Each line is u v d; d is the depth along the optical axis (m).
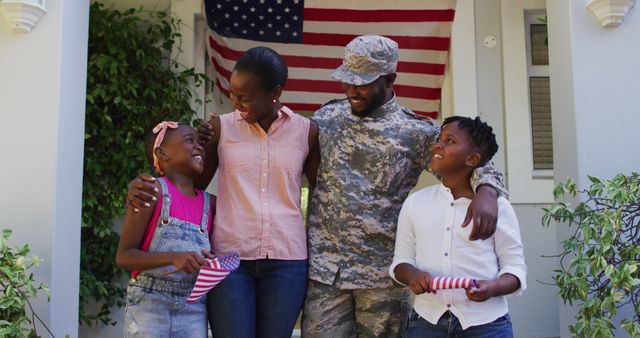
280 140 2.69
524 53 4.62
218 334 2.51
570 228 3.16
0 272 2.68
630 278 2.56
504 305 2.43
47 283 2.92
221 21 4.77
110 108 4.50
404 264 2.46
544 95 4.69
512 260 2.39
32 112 3.01
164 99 4.54
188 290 2.46
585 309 2.73
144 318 2.38
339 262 2.65
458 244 2.42
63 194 3.06
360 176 2.67
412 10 4.75
